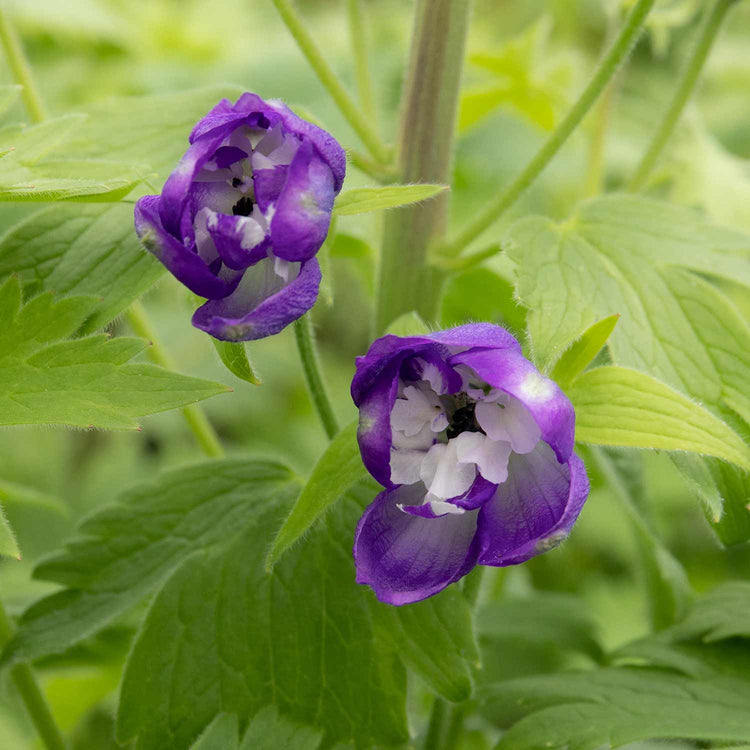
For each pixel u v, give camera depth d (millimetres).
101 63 833
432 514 420
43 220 467
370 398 419
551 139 487
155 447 894
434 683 466
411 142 497
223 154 420
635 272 473
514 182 493
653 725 480
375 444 417
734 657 512
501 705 509
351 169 652
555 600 581
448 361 423
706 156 618
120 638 537
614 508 777
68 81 809
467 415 433
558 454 412
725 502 458
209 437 543
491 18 1086
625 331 463
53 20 803
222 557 482
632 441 430
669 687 501
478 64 643
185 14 871
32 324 449
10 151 443
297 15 494
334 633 473
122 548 488
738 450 426
